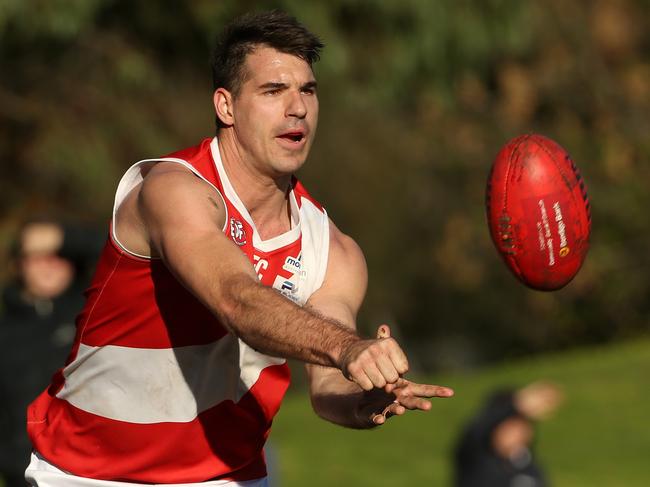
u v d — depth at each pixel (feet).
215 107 42.52
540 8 307.78
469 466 89.97
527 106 311.06
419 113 297.33
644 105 322.75
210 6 200.13
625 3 326.24
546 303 314.76
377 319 282.56
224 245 38.01
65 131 197.47
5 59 201.67
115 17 207.72
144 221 40.50
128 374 43.73
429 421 181.06
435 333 318.24
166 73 215.51
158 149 203.41
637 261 314.76
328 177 258.16
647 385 201.36
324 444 167.32
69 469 44.91
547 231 43.78
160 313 42.73
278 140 41.50
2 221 203.31
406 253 282.56
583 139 317.01
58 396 45.39
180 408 44.09
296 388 252.42
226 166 42.27
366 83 223.30
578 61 316.60
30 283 71.31
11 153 206.18
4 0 177.37
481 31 223.71
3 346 69.82
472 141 306.76
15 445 69.31
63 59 204.03
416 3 215.10
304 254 44.37
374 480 147.02
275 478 77.82
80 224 73.31
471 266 302.04
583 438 167.73
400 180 272.31
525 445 90.12
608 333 324.39
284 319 35.42
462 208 300.20
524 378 215.51
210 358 43.80
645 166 319.68
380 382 33.73
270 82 41.24
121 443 44.42
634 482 143.54
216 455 45.21
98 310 43.32
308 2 201.57
